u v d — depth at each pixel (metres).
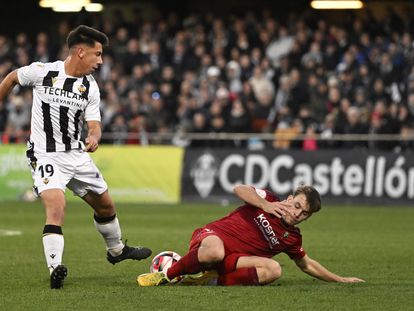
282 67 75.06
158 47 79.00
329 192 65.31
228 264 26.16
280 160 66.00
